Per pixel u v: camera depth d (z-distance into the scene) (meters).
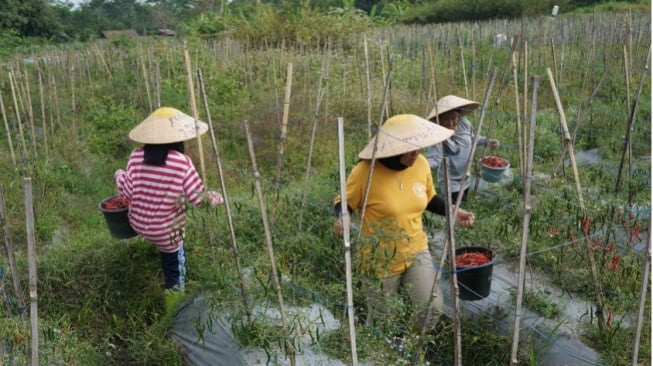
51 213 6.04
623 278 4.00
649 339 3.59
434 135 3.47
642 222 4.74
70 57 11.05
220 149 7.95
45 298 4.48
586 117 8.02
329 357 3.19
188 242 4.70
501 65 12.05
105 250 4.98
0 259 4.86
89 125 8.58
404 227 3.54
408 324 3.23
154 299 4.57
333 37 15.52
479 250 3.98
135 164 4.21
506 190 5.50
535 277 4.36
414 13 31.69
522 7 27.95
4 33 21.05
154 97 9.38
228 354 3.40
